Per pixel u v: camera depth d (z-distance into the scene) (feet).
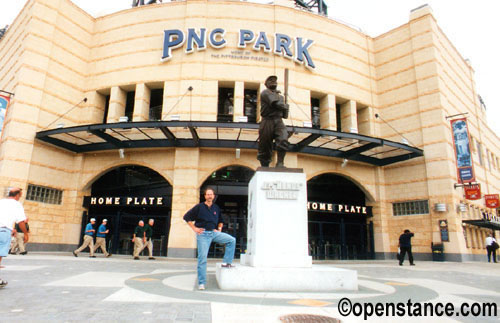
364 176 73.92
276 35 69.46
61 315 12.07
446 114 72.79
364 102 77.92
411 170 72.54
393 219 73.31
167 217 62.80
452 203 66.08
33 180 60.80
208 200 20.31
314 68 71.77
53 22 67.72
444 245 65.67
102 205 67.46
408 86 76.33
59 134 64.18
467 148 67.87
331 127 71.20
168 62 68.28
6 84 69.15
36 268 29.07
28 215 59.67
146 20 71.82
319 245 66.33
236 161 64.23
